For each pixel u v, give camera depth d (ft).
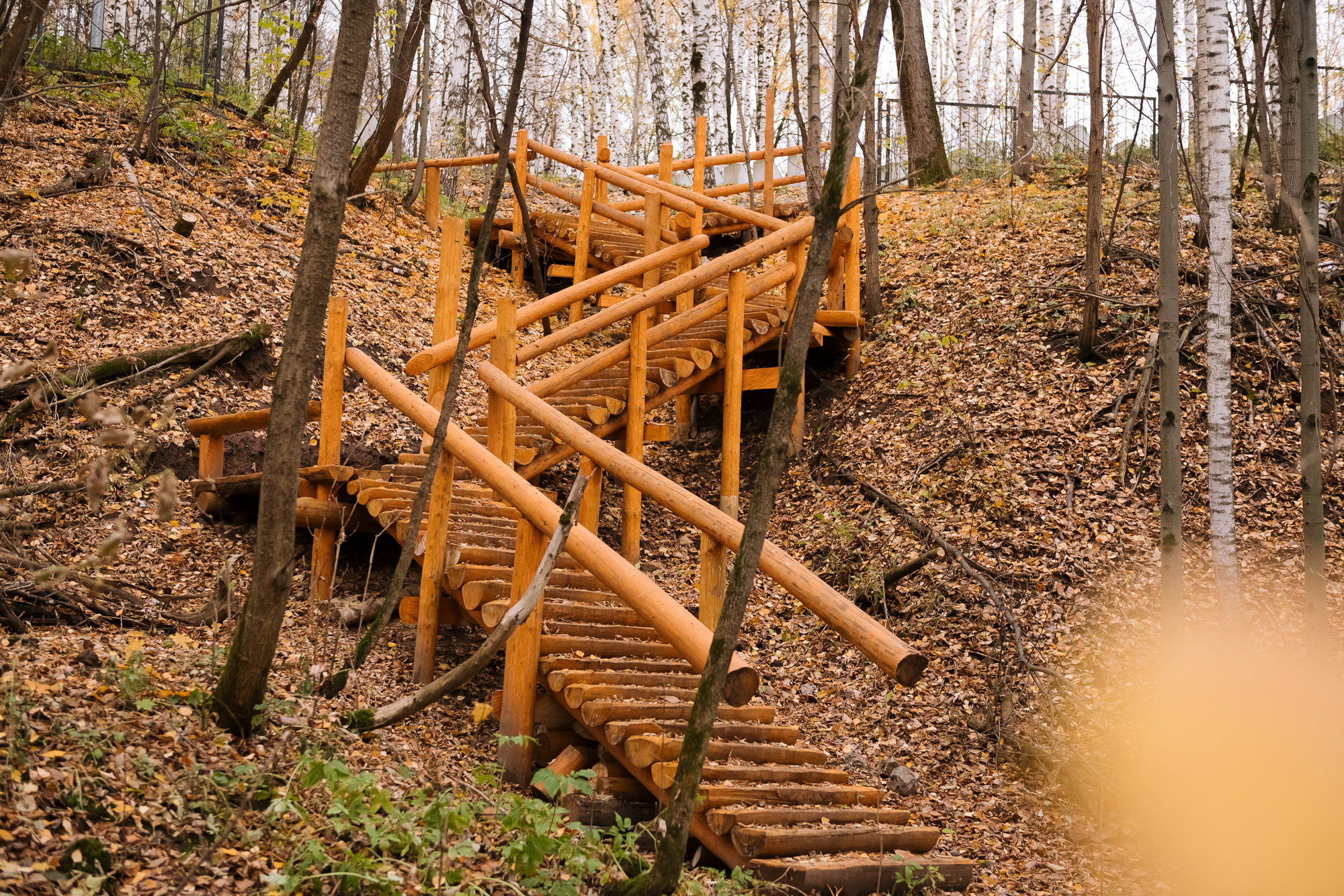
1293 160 25.96
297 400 12.21
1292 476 25.93
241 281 30.50
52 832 8.92
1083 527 24.56
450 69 49.08
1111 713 19.62
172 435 24.09
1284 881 15.21
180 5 49.08
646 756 13.75
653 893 10.36
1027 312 32.83
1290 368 28.73
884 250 40.96
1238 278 32.01
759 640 23.38
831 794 14.48
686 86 62.08
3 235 27.71
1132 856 16.28
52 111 36.58
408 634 20.15
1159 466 26.02
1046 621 22.16
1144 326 30.48
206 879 9.15
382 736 15.23
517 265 40.32
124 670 12.74
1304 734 18.13
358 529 21.66
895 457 28.94
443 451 18.03
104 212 30.78
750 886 12.50
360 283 34.04
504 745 15.33
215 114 42.50
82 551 19.72
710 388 29.27
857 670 22.08
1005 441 27.86
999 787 18.34
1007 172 49.21
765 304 32.58
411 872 10.23
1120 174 44.62
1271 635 21.42
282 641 18.02
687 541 27.76
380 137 39.96
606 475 30.66
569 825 12.01
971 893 14.20
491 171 55.21
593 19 87.10
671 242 35.06
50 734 10.42
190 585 19.77
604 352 24.13
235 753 11.82
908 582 24.38
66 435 22.35
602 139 40.34
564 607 17.28
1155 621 21.79
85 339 25.49
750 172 32.86
